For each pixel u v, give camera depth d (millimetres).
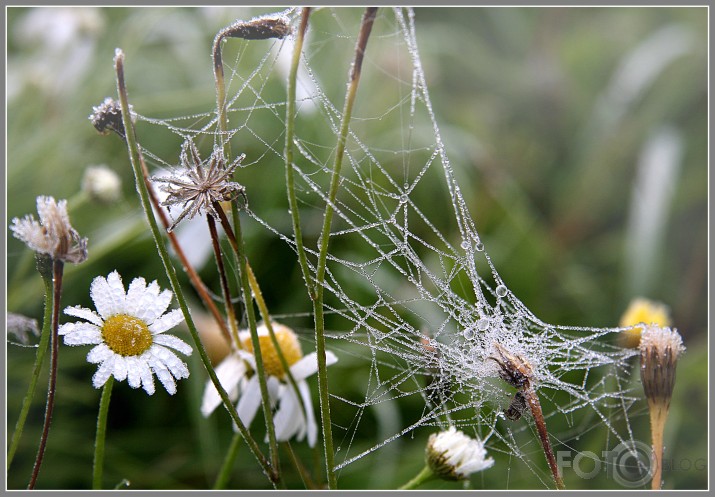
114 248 602
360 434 593
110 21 798
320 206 647
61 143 682
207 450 572
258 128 676
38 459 462
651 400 478
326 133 687
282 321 613
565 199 798
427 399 543
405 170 679
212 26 783
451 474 493
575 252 765
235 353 505
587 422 576
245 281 458
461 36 928
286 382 508
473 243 645
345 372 598
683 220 763
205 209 454
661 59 844
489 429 562
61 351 599
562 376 573
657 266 699
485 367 490
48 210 454
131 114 463
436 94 831
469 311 520
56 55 742
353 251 633
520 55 939
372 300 614
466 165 737
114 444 590
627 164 813
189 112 711
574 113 872
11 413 588
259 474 580
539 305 660
